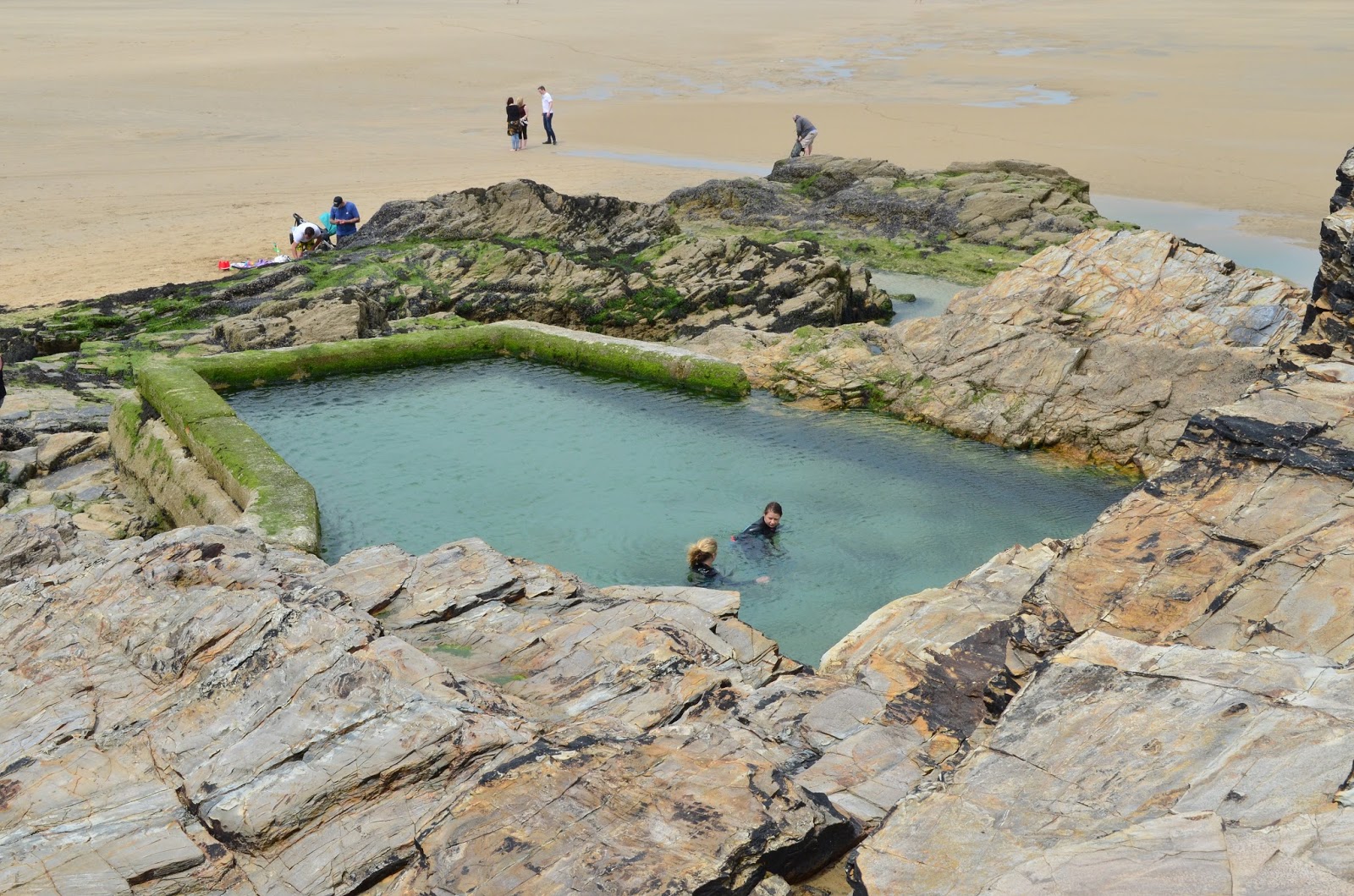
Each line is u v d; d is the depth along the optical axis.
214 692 7.04
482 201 27.52
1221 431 7.86
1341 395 7.98
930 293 26.19
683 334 23.27
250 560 8.91
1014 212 29.81
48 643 8.03
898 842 4.77
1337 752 4.52
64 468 15.66
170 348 19.64
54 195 32.50
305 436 15.79
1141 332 15.80
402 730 6.52
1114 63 63.19
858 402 17.14
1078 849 4.37
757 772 5.98
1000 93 53.31
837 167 33.97
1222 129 42.69
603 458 15.10
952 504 13.73
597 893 5.14
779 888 5.54
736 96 53.41
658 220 27.50
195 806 6.09
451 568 9.89
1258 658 5.36
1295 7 99.31
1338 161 36.91
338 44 71.62
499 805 5.80
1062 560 7.41
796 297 23.00
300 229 27.05
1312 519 6.99
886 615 9.22
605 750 6.22
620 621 8.88
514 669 8.21
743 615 10.99
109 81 53.97
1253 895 3.89
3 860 5.66
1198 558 7.00
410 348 18.77
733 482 14.31
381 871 5.66
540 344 19.11
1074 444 15.38
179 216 30.62
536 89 55.53
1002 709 7.04
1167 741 4.92
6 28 76.38
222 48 68.19
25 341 20.09
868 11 107.06
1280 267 25.30
